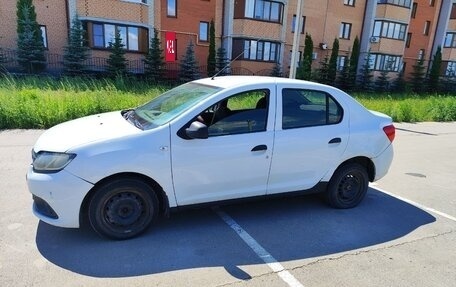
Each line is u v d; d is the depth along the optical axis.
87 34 20.75
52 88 13.81
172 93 4.27
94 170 3.12
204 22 25.75
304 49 28.53
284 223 4.01
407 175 6.37
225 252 3.31
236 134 3.66
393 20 31.88
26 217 3.76
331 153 4.21
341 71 31.00
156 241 3.43
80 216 3.24
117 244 3.33
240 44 25.94
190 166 3.46
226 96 3.66
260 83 3.88
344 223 4.11
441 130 12.77
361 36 32.78
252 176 3.80
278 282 2.89
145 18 22.27
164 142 3.34
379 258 3.36
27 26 19.05
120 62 20.69
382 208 4.65
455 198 5.24
